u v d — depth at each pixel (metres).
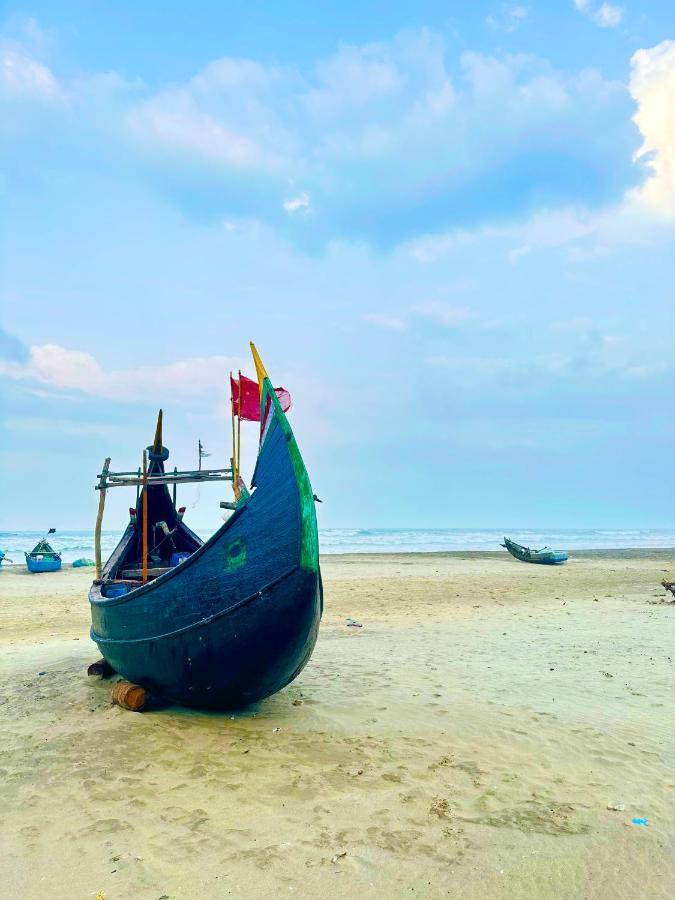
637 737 6.37
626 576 25.25
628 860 4.02
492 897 3.63
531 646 11.04
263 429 6.94
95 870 3.86
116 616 7.39
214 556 6.37
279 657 6.32
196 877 3.79
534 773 5.45
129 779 5.21
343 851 4.10
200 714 7.00
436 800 4.88
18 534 76.31
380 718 6.95
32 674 9.15
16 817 4.56
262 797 4.89
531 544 67.94
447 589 20.64
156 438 10.98
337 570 28.61
